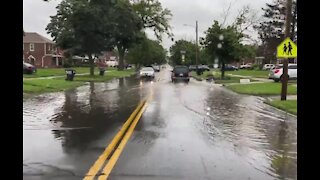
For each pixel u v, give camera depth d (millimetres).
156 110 15695
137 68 97250
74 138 9695
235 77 48875
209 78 44500
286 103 17734
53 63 95875
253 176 6676
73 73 38062
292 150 8672
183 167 7148
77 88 29312
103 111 15320
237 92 25672
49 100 19672
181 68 42312
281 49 18203
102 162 7398
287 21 18250
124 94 23734
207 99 20891
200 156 8008
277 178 6570
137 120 12906
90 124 11992
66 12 44781
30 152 8141
